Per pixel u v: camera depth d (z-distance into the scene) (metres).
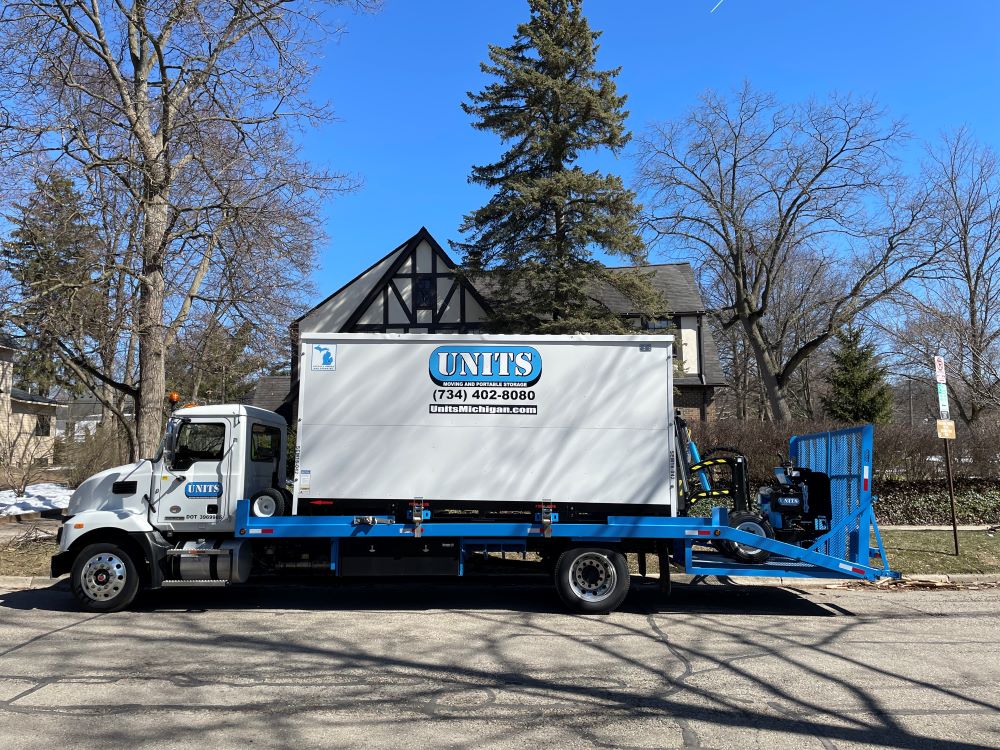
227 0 12.58
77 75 12.41
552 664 6.27
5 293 12.23
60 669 6.06
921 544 12.06
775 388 31.16
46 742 4.50
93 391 14.03
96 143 12.45
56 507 16.47
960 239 27.62
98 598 8.29
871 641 7.16
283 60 13.23
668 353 8.48
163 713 5.02
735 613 8.51
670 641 7.12
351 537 8.46
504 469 8.40
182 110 12.62
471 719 4.94
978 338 20.39
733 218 30.45
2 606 8.68
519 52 19.47
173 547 8.52
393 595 9.52
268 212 12.94
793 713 5.09
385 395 8.48
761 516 9.39
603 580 8.39
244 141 13.34
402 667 6.16
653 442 8.40
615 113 18.88
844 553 8.54
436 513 8.54
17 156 11.59
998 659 6.50
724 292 40.06
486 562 8.66
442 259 24.95
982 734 4.71
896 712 5.11
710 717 5.01
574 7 18.95
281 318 14.38
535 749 4.43
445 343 8.53
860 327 30.31
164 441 8.62
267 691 5.51
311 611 8.50
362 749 4.41
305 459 8.45
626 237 18.34
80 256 12.41
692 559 8.87
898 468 15.08
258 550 8.63
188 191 13.50
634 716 5.02
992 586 10.20
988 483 15.09
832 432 9.22
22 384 27.81
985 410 19.34
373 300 25.00
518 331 18.72
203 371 16.72
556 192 17.81
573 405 8.45
